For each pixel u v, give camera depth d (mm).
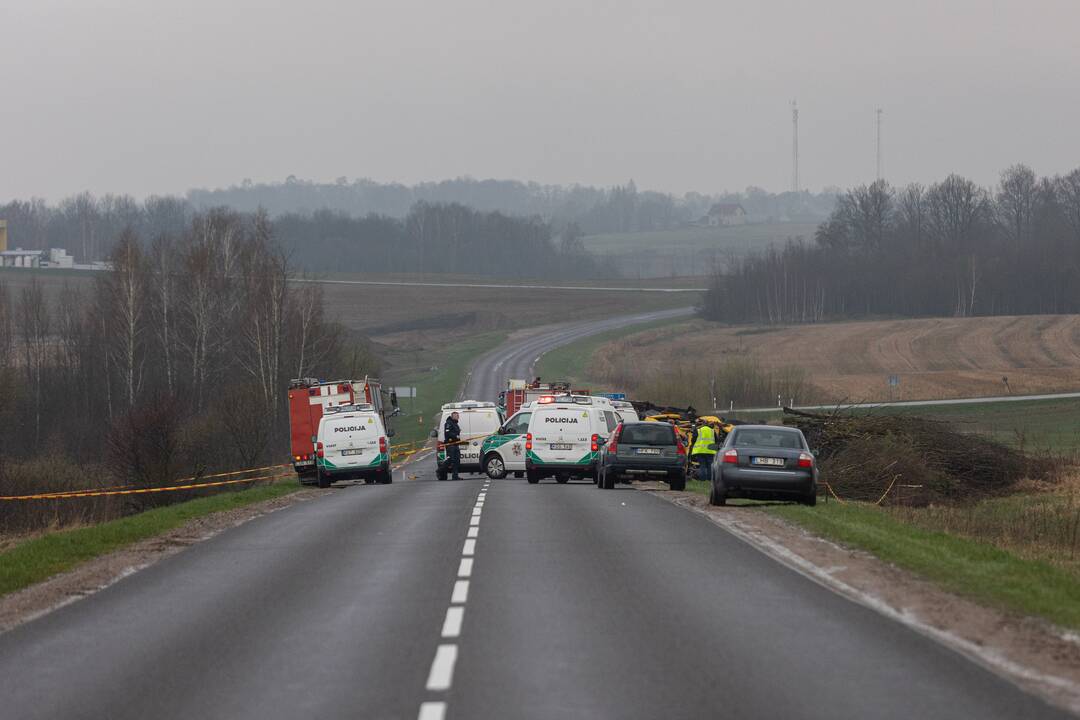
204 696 22391
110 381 198375
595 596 33250
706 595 33344
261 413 122562
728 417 198250
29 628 30484
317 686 22906
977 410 199000
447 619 29859
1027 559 45500
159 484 96875
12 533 83500
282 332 194750
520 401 128875
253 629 29281
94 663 25734
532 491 78562
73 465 109625
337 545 47250
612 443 80000
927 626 28562
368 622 29766
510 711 20625
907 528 52469
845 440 90500
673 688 22266
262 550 46406
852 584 35250
